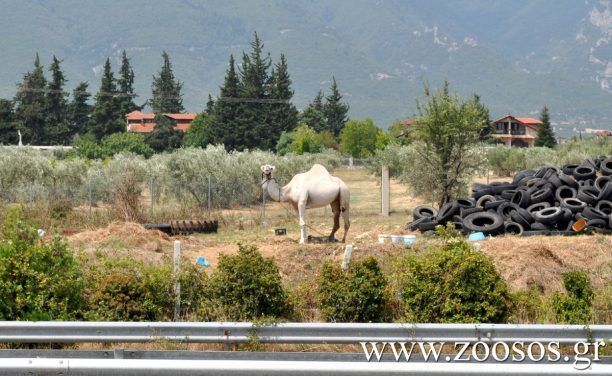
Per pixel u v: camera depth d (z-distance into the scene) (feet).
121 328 55.31
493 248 86.99
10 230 66.69
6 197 150.82
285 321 64.54
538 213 105.91
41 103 446.19
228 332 55.72
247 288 65.87
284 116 414.41
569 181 111.65
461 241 69.00
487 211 109.19
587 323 61.93
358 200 187.01
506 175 259.80
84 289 66.74
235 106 397.60
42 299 62.59
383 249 86.07
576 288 69.67
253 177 181.27
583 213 105.19
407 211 154.51
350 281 66.18
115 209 128.16
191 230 117.70
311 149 371.76
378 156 255.09
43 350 52.49
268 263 67.67
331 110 524.52
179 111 555.69
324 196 99.76
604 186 108.88
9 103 396.78
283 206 175.32
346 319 65.92
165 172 177.27
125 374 47.32
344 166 356.59
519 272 80.28
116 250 85.35
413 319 64.75
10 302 62.23
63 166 175.22
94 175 166.50
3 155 173.47
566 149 291.38
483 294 65.26
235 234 117.39
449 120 141.90
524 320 66.44
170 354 51.57
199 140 395.96
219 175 173.17
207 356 51.55
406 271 67.10
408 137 146.51
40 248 64.54
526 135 588.50
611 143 292.61
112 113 441.68
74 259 67.77
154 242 95.50
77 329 55.11
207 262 87.40
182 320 65.21
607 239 94.32
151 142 405.59
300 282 78.54
